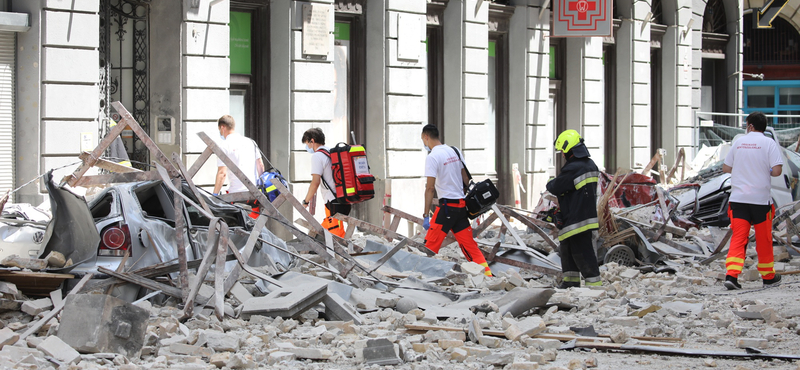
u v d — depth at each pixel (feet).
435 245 62.69
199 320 40.16
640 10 164.86
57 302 41.16
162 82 90.84
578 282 60.03
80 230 45.32
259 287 48.14
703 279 61.87
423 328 40.73
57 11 79.41
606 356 37.50
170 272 45.06
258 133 102.99
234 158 73.10
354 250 67.77
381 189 111.34
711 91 215.31
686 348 38.68
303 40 100.37
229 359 33.19
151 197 54.54
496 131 137.69
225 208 55.67
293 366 34.14
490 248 68.23
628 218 77.36
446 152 62.59
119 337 34.19
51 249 45.96
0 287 40.83
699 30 193.06
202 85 91.35
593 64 151.94
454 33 123.13
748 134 61.16
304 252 64.75
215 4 92.02
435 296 51.21
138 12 91.35
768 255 60.54
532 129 136.87
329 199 70.44
